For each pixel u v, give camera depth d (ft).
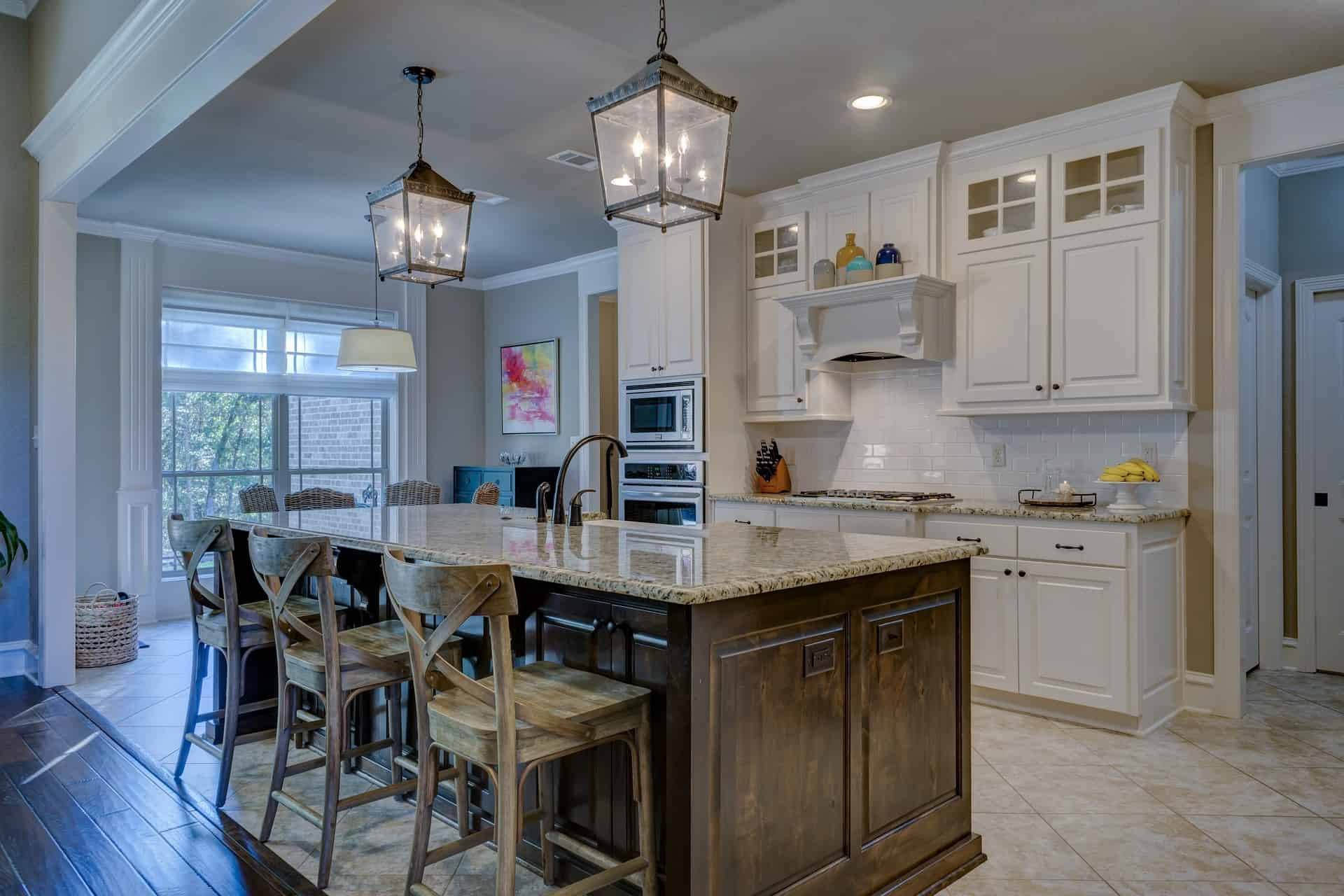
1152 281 11.55
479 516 11.16
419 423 23.20
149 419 18.58
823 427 16.48
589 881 5.79
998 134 12.91
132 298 18.37
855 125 12.66
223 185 15.47
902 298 13.09
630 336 16.90
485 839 6.73
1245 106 11.64
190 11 8.88
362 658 7.53
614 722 5.92
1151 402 11.58
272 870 7.63
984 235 13.28
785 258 15.76
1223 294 11.91
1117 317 11.85
